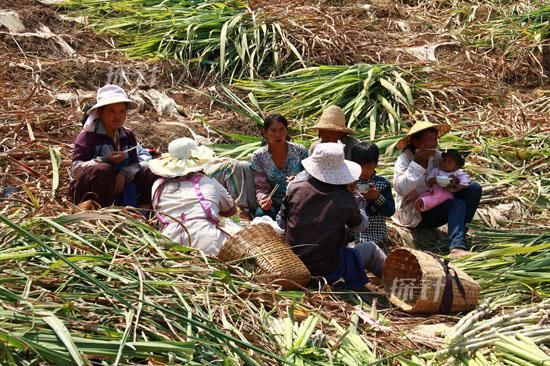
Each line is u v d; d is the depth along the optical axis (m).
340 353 6.23
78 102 10.72
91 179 8.19
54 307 5.80
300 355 6.11
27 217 7.20
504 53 13.41
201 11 13.37
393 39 13.74
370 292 7.50
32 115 10.04
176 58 12.38
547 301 6.96
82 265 6.39
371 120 11.19
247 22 12.99
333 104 11.48
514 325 6.60
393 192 9.63
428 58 13.20
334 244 7.61
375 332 6.73
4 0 13.01
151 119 10.96
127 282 6.25
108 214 7.24
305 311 6.77
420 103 11.88
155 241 7.07
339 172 7.67
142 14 13.43
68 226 7.05
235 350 5.70
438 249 9.00
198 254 7.14
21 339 5.30
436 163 9.00
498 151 10.72
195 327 5.96
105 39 12.83
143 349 5.59
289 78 12.16
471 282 7.34
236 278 6.99
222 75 12.24
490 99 12.27
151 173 8.52
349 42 12.91
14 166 8.98
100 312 5.92
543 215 9.59
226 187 8.81
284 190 8.76
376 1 14.93
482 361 6.25
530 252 8.11
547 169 10.45
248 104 11.71
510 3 15.03
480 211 9.59
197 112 11.41
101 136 8.47
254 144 10.15
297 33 12.91
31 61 11.60
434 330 6.88
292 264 7.29
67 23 12.95
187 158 7.83
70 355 5.35
